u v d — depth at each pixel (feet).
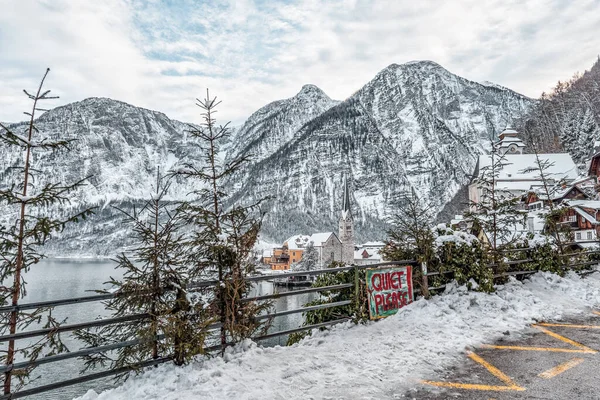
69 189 15.14
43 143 15.17
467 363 17.89
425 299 26.63
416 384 15.57
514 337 21.77
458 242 28.96
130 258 16.33
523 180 190.49
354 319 23.49
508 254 34.37
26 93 14.99
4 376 13.78
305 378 15.78
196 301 16.87
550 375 16.30
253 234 19.35
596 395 14.29
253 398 13.71
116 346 14.92
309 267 262.26
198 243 17.93
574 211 105.19
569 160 198.29
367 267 24.84
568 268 38.06
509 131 237.66
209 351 17.20
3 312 13.26
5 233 13.97
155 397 13.62
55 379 68.28
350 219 316.81
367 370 16.85
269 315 19.60
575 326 23.88
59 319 95.30
